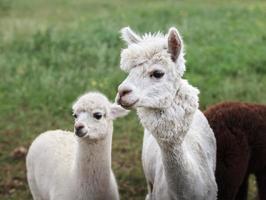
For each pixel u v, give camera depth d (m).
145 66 6.27
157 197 7.04
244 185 8.38
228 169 7.82
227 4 24.30
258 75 14.26
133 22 19.88
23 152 10.84
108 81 13.91
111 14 22.41
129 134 11.53
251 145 8.02
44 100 13.23
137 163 10.46
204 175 7.08
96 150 7.57
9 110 12.82
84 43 17.23
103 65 15.10
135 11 22.58
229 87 13.20
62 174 7.86
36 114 12.61
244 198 8.46
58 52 16.69
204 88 13.29
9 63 15.77
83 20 21.34
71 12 24.69
